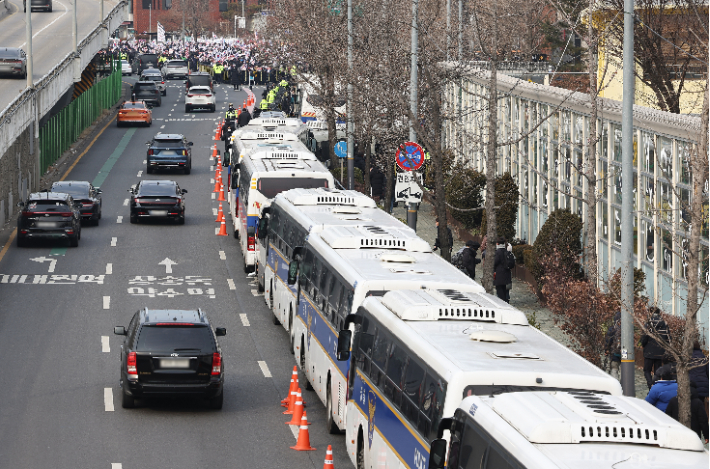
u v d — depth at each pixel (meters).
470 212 121.75
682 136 69.38
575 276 83.81
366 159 138.75
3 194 137.75
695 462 29.67
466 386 38.31
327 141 189.88
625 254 50.06
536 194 108.31
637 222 79.00
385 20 119.81
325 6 165.75
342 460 57.56
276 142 132.38
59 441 59.91
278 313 88.19
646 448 30.77
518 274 104.94
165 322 64.94
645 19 96.00
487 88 125.81
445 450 35.97
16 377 73.75
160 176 183.12
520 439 31.41
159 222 142.62
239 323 91.75
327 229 69.69
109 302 97.88
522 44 131.50
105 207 153.75
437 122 91.19
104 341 84.19
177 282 107.38
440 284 56.00
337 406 59.97
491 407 34.69
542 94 101.81
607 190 85.25
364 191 140.25
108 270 112.19
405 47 112.38
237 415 66.19
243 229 115.88
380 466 48.19
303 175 108.69
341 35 147.50
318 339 66.94
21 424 63.06
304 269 74.19
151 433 61.84
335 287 62.25
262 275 102.25
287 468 56.00
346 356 54.81
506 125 119.75
